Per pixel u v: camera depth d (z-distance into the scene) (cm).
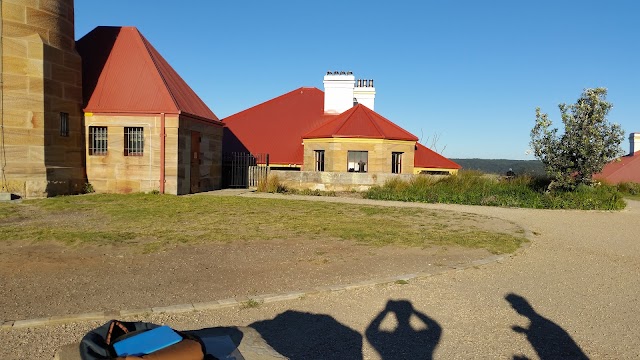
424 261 831
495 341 502
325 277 719
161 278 704
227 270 755
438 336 512
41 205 1429
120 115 1823
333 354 466
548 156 1794
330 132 2542
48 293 624
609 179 3384
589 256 916
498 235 1100
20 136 1577
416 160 2820
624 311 600
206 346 317
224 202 1631
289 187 2208
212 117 2216
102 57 2005
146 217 1265
